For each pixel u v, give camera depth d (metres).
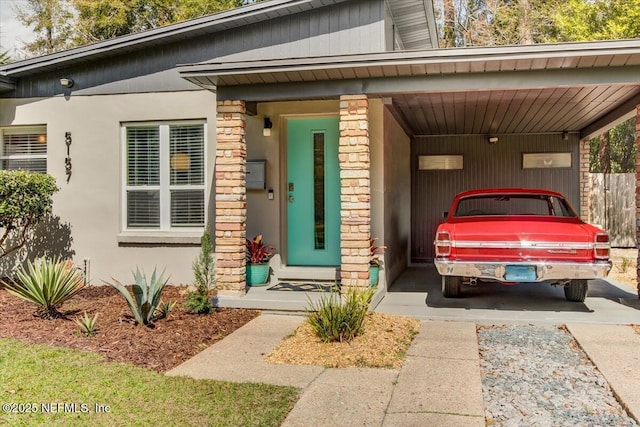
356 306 5.59
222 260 7.13
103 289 8.39
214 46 8.84
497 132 12.03
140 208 8.80
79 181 8.91
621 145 24.12
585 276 6.27
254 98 7.02
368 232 6.81
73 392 3.99
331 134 8.37
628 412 3.71
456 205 8.29
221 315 6.57
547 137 12.09
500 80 6.38
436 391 4.11
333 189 8.38
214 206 8.44
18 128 9.32
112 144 8.80
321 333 5.42
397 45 10.81
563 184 12.02
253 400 3.92
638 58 5.85
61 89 9.01
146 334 5.59
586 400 3.98
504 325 6.25
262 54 8.83
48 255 9.00
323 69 6.38
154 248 8.62
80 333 5.53
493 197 8.32
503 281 6.50
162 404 3.81
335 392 4.10
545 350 5.23
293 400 3.93
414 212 12.63
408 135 11.92
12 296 7.54
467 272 6.55
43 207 8.16
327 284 8.01
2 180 7.60
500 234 6.48
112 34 22.59
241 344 5.42
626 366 4.62
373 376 4.46
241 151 7.12
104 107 8.84
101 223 8.83
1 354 4.81
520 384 4.32
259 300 6.85
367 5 8.52
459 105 8.59
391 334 5.64
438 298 7.72
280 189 8.35
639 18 15.06
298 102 8.23
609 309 6.86
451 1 22.39
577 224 7.03
